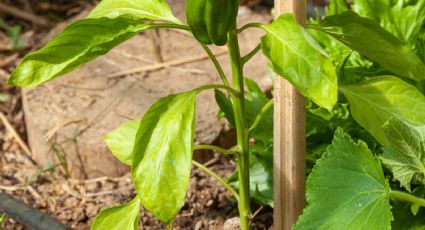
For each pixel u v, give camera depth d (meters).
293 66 0.73
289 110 0.82
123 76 1.27
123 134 0.92
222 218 1.04
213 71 1.27
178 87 1.24
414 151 0.83
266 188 0.98
